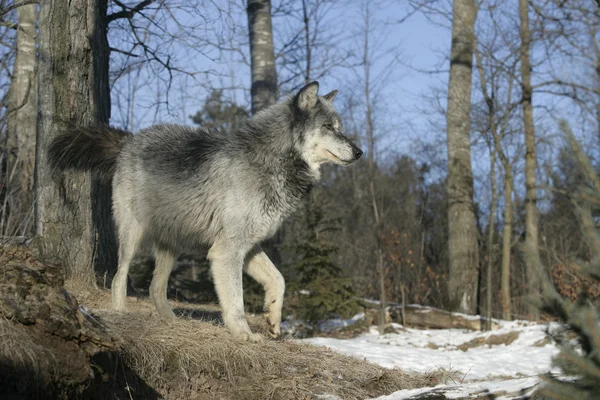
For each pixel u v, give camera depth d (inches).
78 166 279.9
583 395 119.3
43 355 153.9
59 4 318.0
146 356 200.5
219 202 241.1
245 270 258.4
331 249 456.8
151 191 256.4
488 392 187.5
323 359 241.9
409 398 194.2
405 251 711.1
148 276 487.8
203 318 301.7
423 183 1221.1
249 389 211.9
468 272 582.6
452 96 605.3
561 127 136.6
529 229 553.9
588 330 123.1
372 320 495.5
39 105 321.4
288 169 247.0
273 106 258.7
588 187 131.7
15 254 173.8
